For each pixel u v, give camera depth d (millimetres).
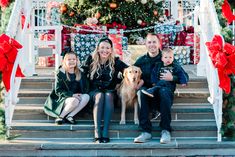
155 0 10383
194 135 6914
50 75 8336
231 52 6438
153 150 6566
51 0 10867
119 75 7039
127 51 8688
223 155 6594
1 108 6742
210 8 7348
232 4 12797
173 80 6812
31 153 6555
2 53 6434
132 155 6562
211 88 7055
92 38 8750
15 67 6777
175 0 11383
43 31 10562
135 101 6926
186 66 9617
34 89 7742
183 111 7188
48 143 6582
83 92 7027
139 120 6699
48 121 7152
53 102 7078
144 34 10125
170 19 10711
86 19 9820
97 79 7016
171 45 10125
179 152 6582
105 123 6680
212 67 6781
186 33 10172
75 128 6875
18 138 6852
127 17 9984
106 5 9867
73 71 7043
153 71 6918
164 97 6613
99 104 6699
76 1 10000
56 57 8516
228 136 6855
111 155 6551
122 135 6891
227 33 7176
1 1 7676
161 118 6641
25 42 8141
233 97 6828
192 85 7781
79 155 6559
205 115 7219
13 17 7078
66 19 10141
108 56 7000
